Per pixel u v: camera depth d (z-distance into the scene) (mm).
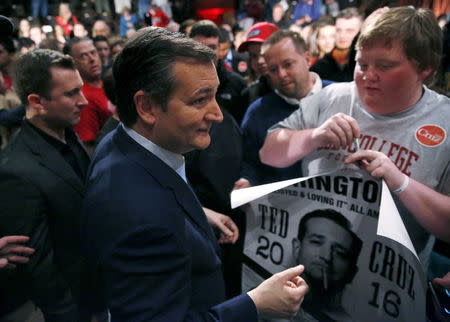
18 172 1307
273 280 848
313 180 971
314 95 1179
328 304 996
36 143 1376
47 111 1408
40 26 8062
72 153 1531
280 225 1044
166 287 721
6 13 8742
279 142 1151
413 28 870
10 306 1405
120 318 712
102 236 746
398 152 980
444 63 1244
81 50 2764
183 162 887
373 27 902
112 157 843
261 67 2404
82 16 8875
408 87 918
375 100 956
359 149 959
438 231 919
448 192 979
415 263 794
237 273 1858
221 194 1679
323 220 976
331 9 7758
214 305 860
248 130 1783
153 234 717
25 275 1341
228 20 8234
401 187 887
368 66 929
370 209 910
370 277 920
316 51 3457
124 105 813
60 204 1363
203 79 748
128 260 712
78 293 1430
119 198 752
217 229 1466
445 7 1327
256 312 811
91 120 2773
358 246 933
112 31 8031
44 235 1342
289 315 850
